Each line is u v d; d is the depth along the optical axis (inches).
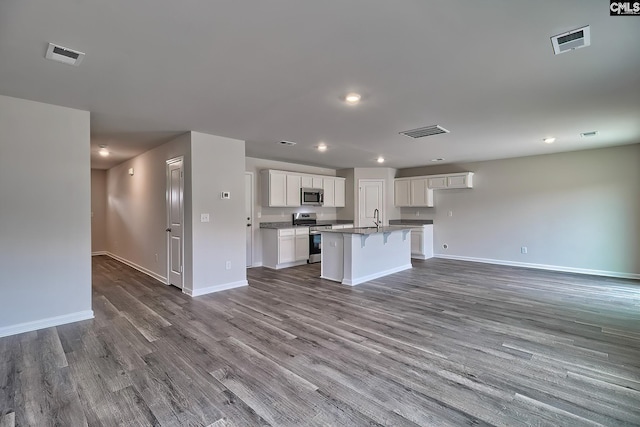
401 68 95.3
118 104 125.7
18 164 119.5
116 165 283.6
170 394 80.4
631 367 94.3
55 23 71.0
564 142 197.9
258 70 96.0
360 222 315.3
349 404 76.4
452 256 293.1
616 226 213.2
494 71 97.7
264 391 81.7
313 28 73.9
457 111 135.5
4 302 117.0
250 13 67.8
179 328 124.3
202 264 173.9
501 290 181.9
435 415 72.4
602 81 105.0
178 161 180.7
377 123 153.6
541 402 77.3
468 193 282.7
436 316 138.3
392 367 94.1
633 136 182.1
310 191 289.4
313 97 118.9
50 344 109.4
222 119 146.8
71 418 71.5
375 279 211.5
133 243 248.5
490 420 70.6
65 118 129.0
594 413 73.2
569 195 230.7
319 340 113.2
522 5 65.7
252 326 126.6
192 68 94.4
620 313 141.6
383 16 69.3
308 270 245.3
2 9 65.1
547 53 86.5
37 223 123.4
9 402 77.3
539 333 119.4
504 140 191.6
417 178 303.1
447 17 69.9
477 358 100.0
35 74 97.8
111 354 102.2
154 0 63.0
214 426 68.7
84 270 133.6
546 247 241.4
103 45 81.0
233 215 187.9
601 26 73.5
